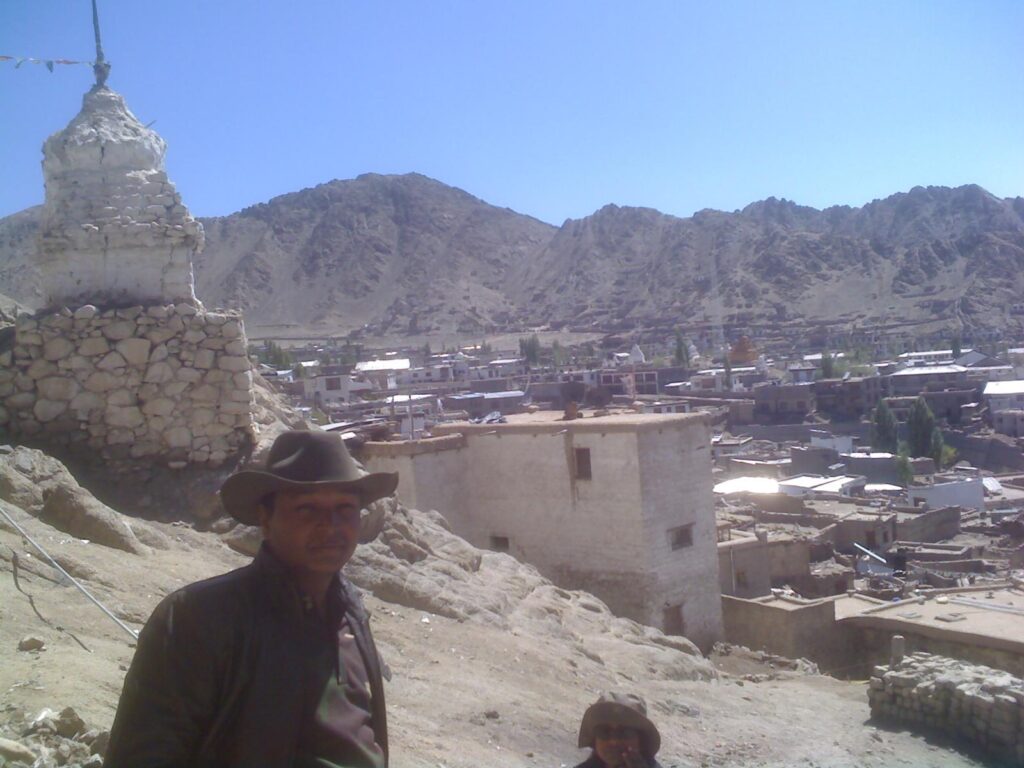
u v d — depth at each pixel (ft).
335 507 11.21
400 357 588.09
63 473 37.55
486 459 75.15
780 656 69.05
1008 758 41.78
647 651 49.55
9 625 25.46
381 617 40.11
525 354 562.66
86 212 44.60
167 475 43.34
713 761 36.19
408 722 29.99
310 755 10.39
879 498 197.26
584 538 70.18
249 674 10.11
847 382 365.61
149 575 33.30
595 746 17.71
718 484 202.49
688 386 387.34
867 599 78.23
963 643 62.54
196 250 47.06
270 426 49.01
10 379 42.04
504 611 46.65
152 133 46.93
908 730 45.32
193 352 44.27
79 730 20.20
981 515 186.60
